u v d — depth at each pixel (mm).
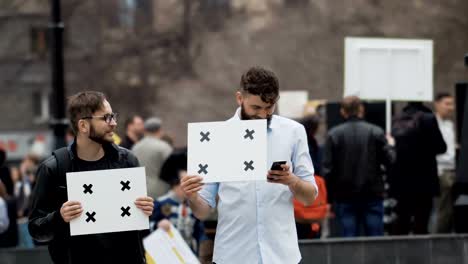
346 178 21047
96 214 11070
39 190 11289
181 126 77938
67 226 11227
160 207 19047
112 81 76250
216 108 78812
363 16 73188
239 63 79438
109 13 77812
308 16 77688
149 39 77625
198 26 80000
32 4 81125
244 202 11234
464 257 18859
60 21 24688
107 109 11273
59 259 11375
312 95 76062
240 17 80312
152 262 16141
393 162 21125
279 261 11211
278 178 10789
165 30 78625
